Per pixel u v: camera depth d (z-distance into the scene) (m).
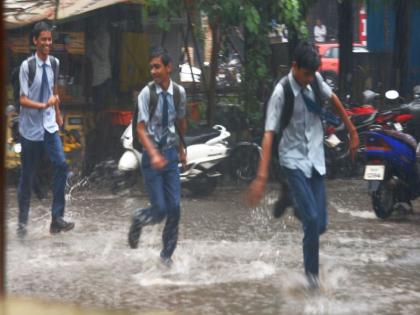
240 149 16.89
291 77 8.02
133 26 18.91
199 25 17.14
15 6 16.91
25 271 9.05
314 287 8.05
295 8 16.72
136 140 9.13
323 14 41.62
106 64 18.22
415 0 22.09
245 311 7.44
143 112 8.99
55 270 9.13
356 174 18.27
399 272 9.26
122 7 18.58
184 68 22.31
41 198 14.80
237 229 12.15
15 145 16.12
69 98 17.77
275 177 17.30
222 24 16.77
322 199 8.15
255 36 17.27
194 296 7.98
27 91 11.12
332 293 8.18
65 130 16.53
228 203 14.75
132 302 7.69
